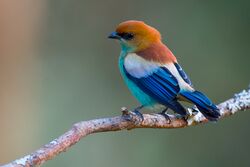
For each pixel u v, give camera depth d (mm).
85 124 7676
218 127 16203
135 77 10109
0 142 15055
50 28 18000
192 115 8875
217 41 17125
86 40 18547
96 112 17375
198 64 17203
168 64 10016
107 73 18219
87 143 16156
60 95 17422
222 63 16984
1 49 15555
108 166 16125
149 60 10102
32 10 16469
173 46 17547
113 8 18641
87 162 16062
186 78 9812
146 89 9945
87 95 17672
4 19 15602
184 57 17406
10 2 15688
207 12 17328
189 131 16266
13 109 15594
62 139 7426
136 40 10461
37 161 7195
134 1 18453
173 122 8766
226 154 16203
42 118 16625
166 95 9594
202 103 8992
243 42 16891
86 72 18141
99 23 18688
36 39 16750
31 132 15914
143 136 16312
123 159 16219
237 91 16766
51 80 17578
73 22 18609
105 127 7934
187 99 9336
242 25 16906
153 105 10008
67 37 18531
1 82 15477
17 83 15883
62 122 16828
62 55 18219
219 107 9031
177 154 16234
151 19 18109
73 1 18578
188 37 17500
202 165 16188
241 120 16188
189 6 17578
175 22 17734
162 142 16266
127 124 8125
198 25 17406
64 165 15898
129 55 10391
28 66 16297
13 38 15812
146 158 16234
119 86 17859
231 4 17016
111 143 16234
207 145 16219
